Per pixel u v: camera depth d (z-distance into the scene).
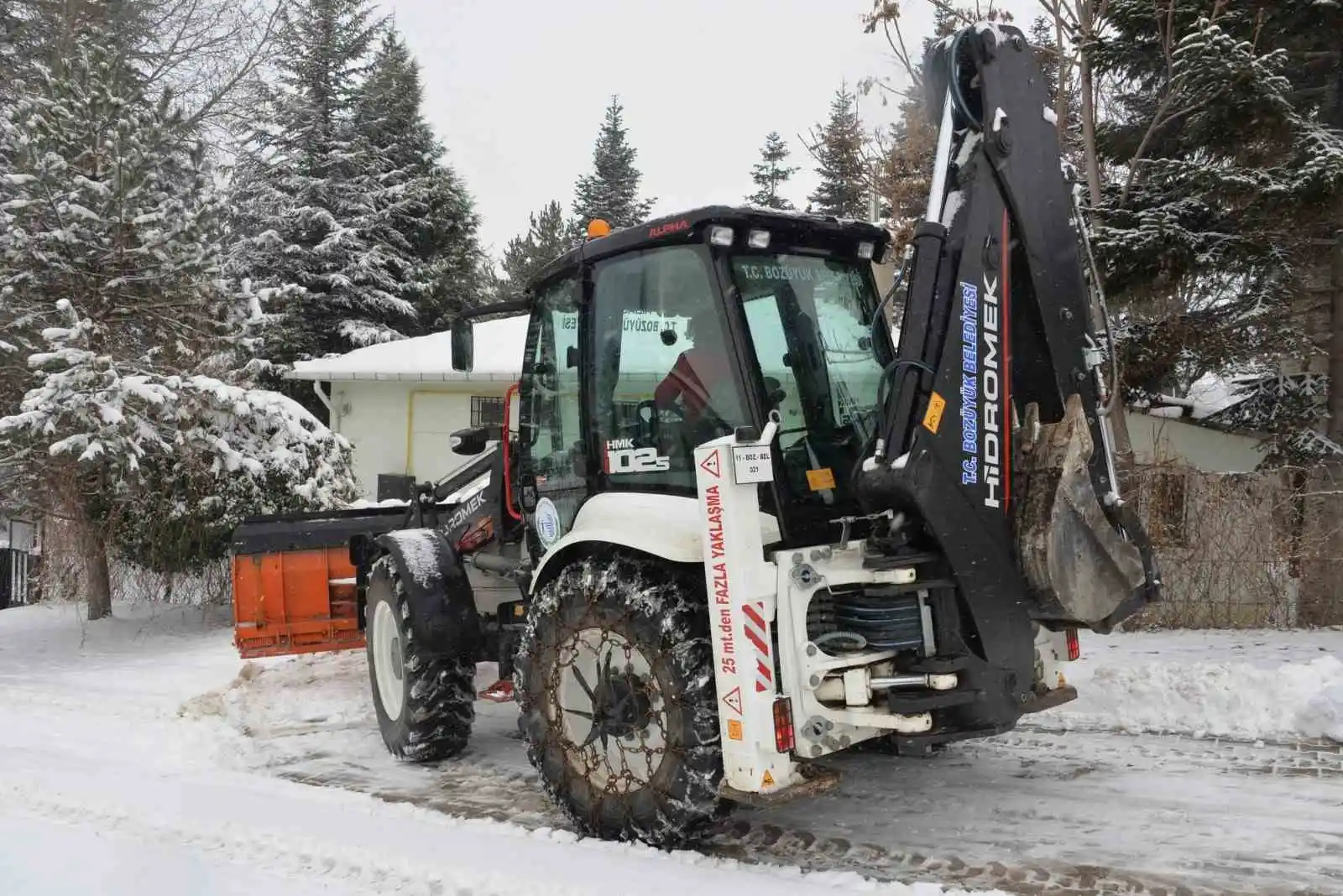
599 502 4.20
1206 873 3.46
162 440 9.56
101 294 10.24
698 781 3.53
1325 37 8.94
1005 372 3.70
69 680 8.03
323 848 3.91
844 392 4.21
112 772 5.20
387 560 5.45
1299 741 4.95
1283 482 9.27
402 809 4.48
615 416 4.31
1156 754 4.83
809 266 4.25
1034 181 3.81
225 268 12.69
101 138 10.30
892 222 12.50
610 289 4.36
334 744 5.78
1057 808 4.15
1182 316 9.80
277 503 10.24
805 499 3.88
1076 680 5.93
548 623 4.10
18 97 12.70
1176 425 13.66
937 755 4.92
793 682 3.46
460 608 5.19
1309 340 10.03
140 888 3.53
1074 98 11.14
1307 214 8.59
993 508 3.62
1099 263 8.92
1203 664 5.81
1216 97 8.41
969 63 3.79
